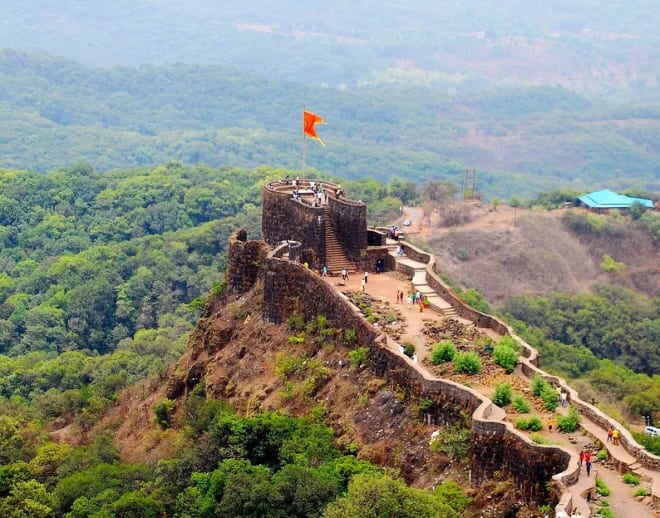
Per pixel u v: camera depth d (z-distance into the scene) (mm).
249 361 83500
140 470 80062
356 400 71375
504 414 61500
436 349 71062
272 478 67188
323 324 79562
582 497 53562
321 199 93938
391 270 92000
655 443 67250
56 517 78500
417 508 55906
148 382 106000
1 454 91875
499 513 56906
